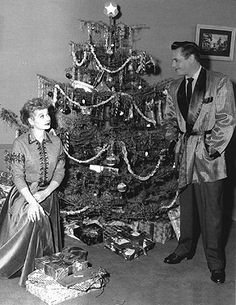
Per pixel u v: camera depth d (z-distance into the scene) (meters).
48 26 3.57
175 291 2.61
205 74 2.67
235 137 3.86
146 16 3.77
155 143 3.19
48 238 2.68
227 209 3.98
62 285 2.44
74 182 3.19
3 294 2.48
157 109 3.46
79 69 3.36
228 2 3.96
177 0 3.83
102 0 3.64
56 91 3.15
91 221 3.39
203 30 3.91
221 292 2.62
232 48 4.00
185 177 2.74
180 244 3.00
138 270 2.86
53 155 2.78
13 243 2.62
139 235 3.18
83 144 3.14
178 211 3.35
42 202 2.74
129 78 3.31
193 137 2.71
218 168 2.66
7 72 3.54
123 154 3.10
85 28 3.63
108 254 3.08
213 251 2.75
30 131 2.77
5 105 3.58
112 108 3.10
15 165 2.70
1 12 3.46
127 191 3.22
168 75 3.90
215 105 2.63
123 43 3.65
